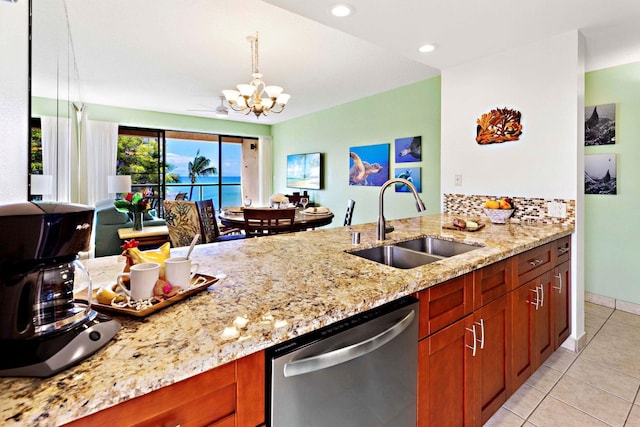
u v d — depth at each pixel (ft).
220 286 3.52
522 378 5.77
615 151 9.53
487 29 7.18
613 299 9.89
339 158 17.63
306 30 8.87
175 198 21.58
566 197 7.51
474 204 9.25
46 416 1.64
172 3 7.57
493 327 5.04
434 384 4.04
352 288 3.49
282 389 2.60
